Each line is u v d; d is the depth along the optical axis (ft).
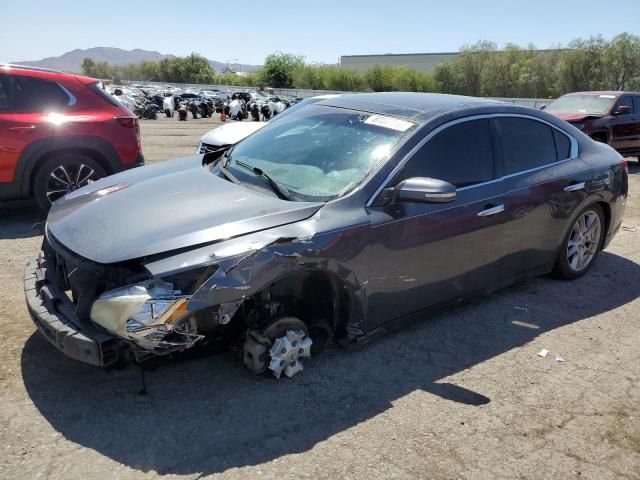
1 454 8.43
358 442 9.08
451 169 12.34
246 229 9.69
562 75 192.24
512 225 13.50
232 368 10.96
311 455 8.73
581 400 10.59
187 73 424.46
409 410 10.00
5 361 10.91
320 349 11.31
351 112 13.25
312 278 10.86
